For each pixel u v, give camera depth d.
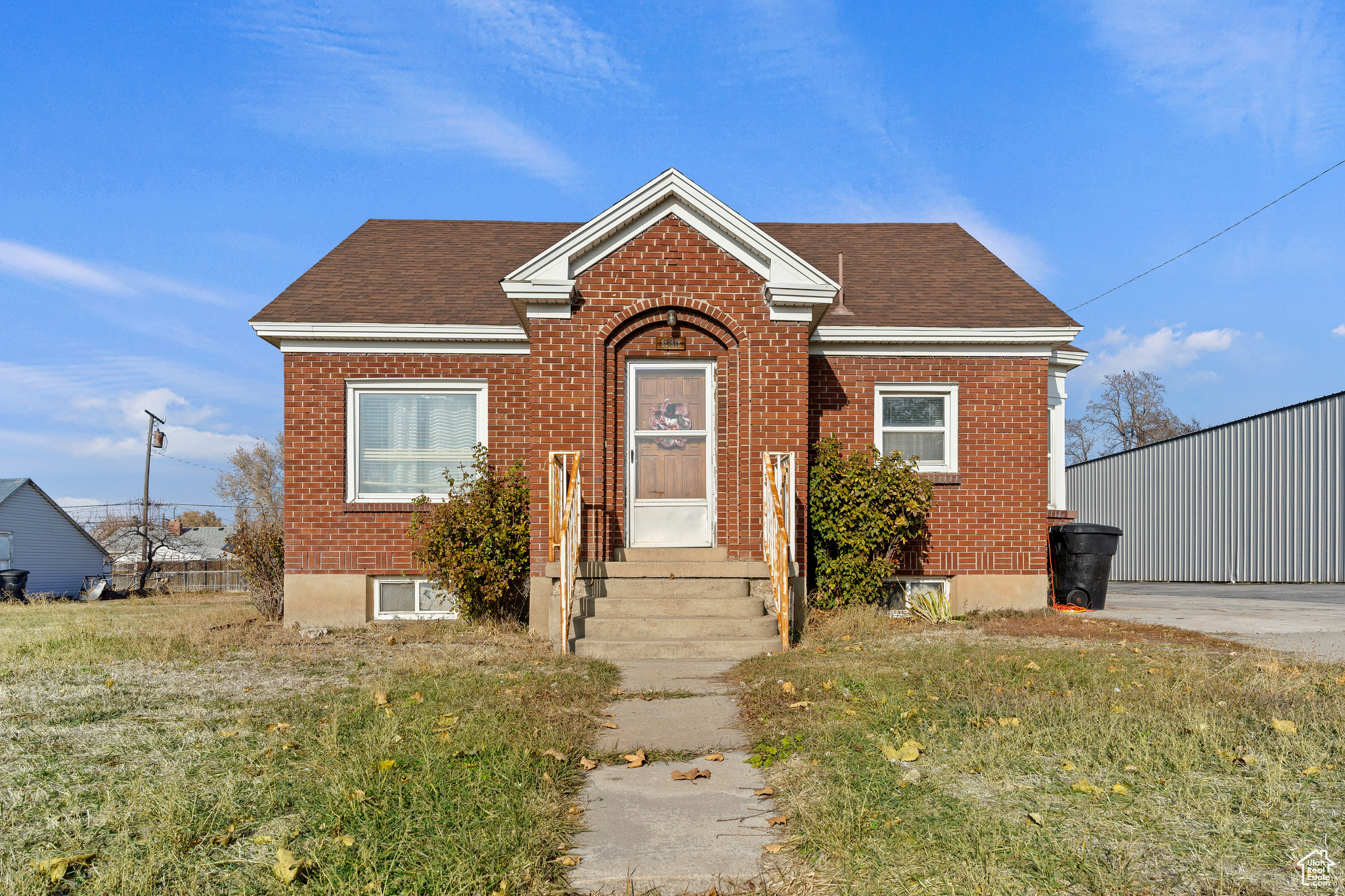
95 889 3.37
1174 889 3.33
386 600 12.55
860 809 4.10
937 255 15.52
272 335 12.16
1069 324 12.52
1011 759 4.89
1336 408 20.47
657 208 10.75
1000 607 12.38
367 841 3.82
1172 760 4.79
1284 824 3.91
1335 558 20.41
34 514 37.66
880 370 12.55
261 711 6.36
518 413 12.56
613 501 10.79
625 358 11.02
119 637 10.66
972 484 12.49
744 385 10.73
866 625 10.35
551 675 7.73
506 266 14.66
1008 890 3.35
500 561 11.25
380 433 12.66
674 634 9.48
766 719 6.19
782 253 10.62
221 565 39.44
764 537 10.38
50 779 4.82
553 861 3.77
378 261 14.66
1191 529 26.16
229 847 3.83
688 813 4.40
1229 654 8.20
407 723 5.86
